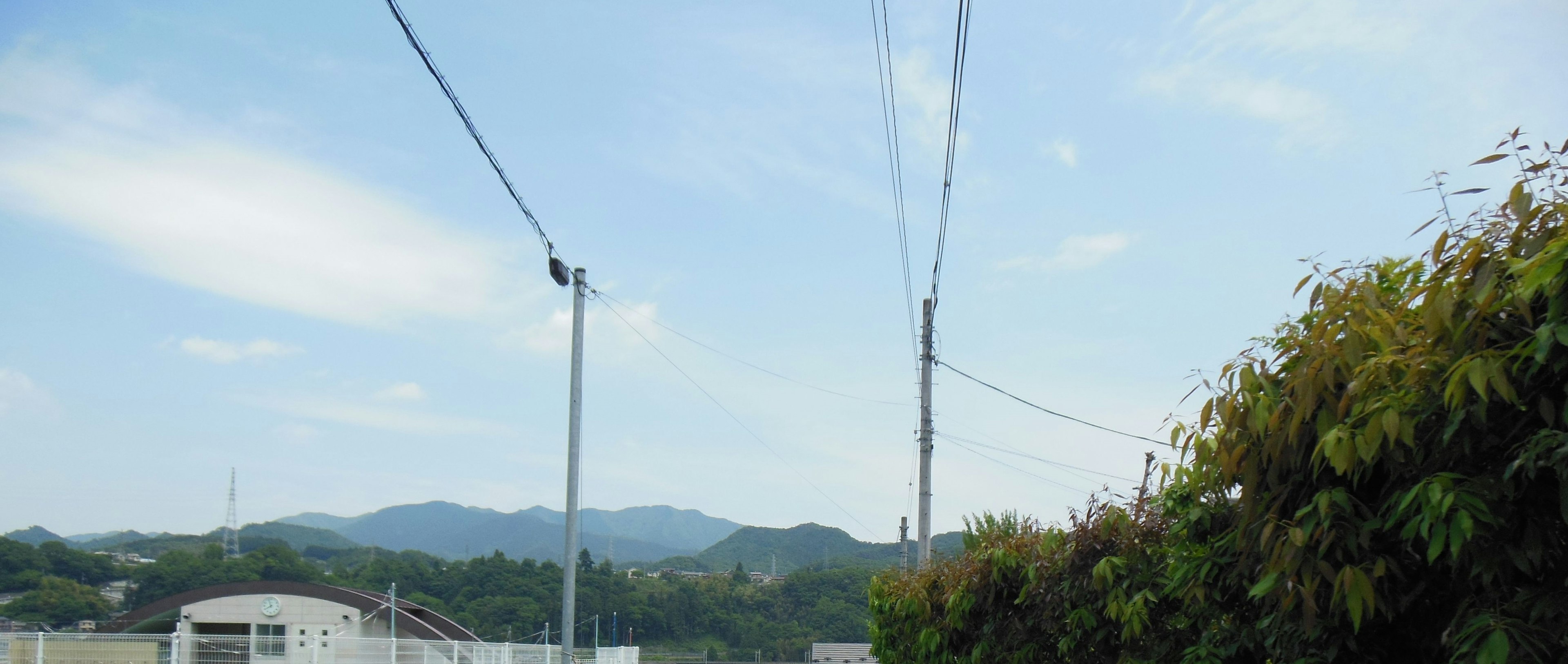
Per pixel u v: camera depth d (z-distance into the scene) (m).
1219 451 2.94
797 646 49.91
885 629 11.04
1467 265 2.24
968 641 7.50
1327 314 2.62
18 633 17.89
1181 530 3.79
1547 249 1.98
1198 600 3.86
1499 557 2.19
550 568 49.94
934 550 10.13
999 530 7.07
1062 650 5.39
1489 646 2.10
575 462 14.16
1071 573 5.23
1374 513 2.58
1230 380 2.96
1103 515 4.98
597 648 23.27
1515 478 2.17
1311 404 2.52
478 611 45.41
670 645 53.19
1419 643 2.71
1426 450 2.37
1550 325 1.96
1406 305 2.48
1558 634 2.08
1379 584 2.56
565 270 13.42
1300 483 2.79
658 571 80.69
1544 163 2.33
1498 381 2.02
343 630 26.62
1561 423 2.07
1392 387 2.40
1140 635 4.62
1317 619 2.80
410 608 28.48
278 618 26.53
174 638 18.23
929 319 16.44
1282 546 2.67
